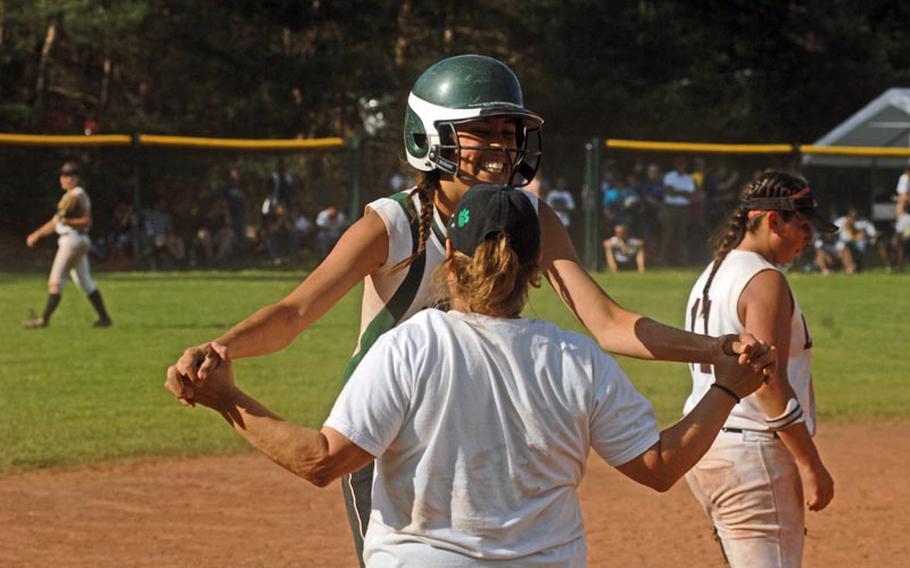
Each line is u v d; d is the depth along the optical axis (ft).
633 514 62.28
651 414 25.73
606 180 207.92
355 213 193.26
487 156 30.96
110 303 150.92
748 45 304.91
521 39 277.23
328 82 247.50
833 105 305.53
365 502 30.68
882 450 77.71
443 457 24.45
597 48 274.98
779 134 305.32
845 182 230.07
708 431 25.84
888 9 322.96
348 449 24.26
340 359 109.91
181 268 201.57
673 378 104.58
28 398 89.97
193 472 69.92
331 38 254.68
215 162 224.94
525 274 25.40
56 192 216.33
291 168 227.40
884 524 60.59
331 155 225.15
